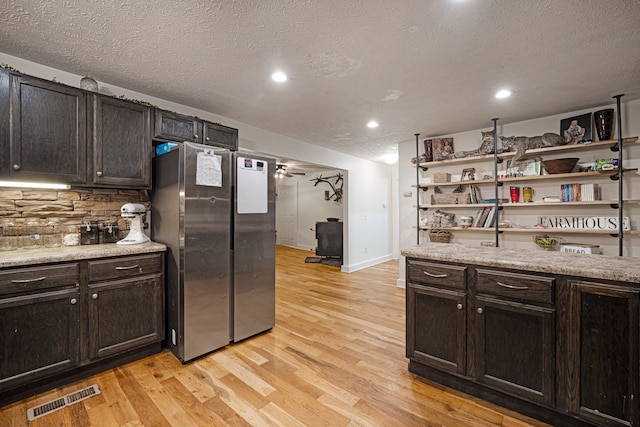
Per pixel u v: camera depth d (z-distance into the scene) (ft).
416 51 6.54
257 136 12.39
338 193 25.23
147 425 5.27
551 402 5.15
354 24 5.58
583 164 10.42
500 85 8.29
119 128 7.54
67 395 6.07
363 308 11.68
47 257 6.04
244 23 5.54
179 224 7.52
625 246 9.57
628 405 4.53
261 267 9.19
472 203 12.39
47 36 5.91
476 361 5.94
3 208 6.95
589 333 4.84
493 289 5.74
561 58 6.82
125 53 6.58
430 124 11.94
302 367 7.23
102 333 6.79
